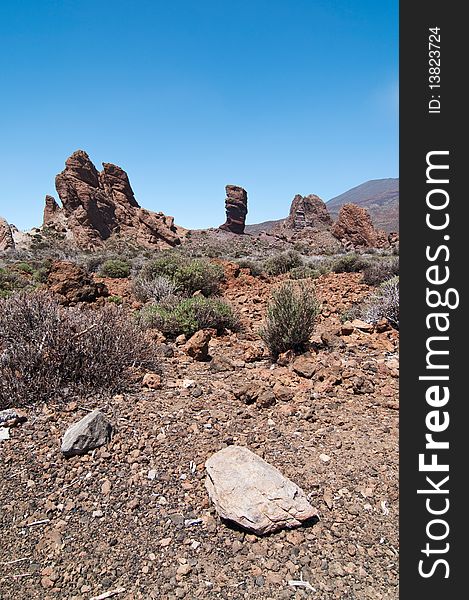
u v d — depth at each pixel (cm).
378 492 319
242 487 294
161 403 445
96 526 291
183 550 270
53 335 477
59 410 422
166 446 371
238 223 12569
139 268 2133
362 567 258
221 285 1433
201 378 524
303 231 10681
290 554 265
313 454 364
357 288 1310
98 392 455
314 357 591
